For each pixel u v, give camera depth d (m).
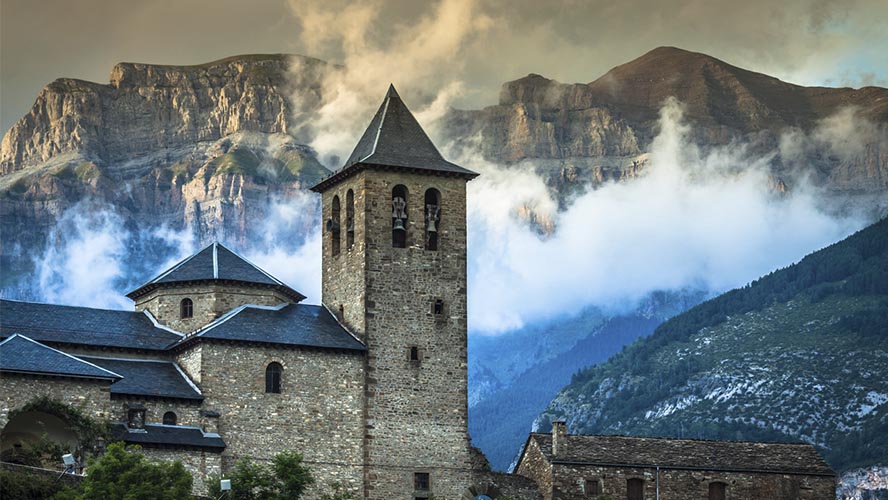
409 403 109.12
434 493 108.25
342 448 106.25
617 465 117.56
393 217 112.19
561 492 116.00
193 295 110.62
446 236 113.44
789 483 119.62
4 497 83.75
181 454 99.38
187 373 105.31
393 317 110.25
